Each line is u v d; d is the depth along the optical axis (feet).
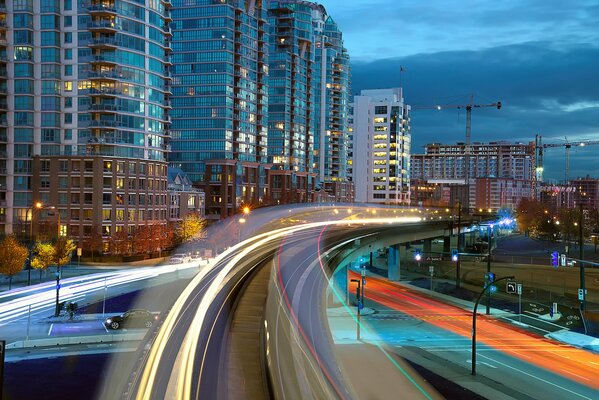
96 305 213.25
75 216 379.35
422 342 193.47
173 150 591.78
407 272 401.90
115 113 390.83
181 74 590.55
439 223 467.93
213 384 107.34
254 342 139.13
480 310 256.32
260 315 168.25
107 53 392.06
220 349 131.64
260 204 570.46
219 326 153.69
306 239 369.09
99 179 379.14
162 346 134.00
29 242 340.59
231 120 589.73
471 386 144.97
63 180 380.37
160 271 294.87
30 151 384.27
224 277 235.40
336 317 232.73
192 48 587.68
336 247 300.81
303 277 238.07
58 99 388.16
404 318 235.20
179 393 102.12
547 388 144.87
